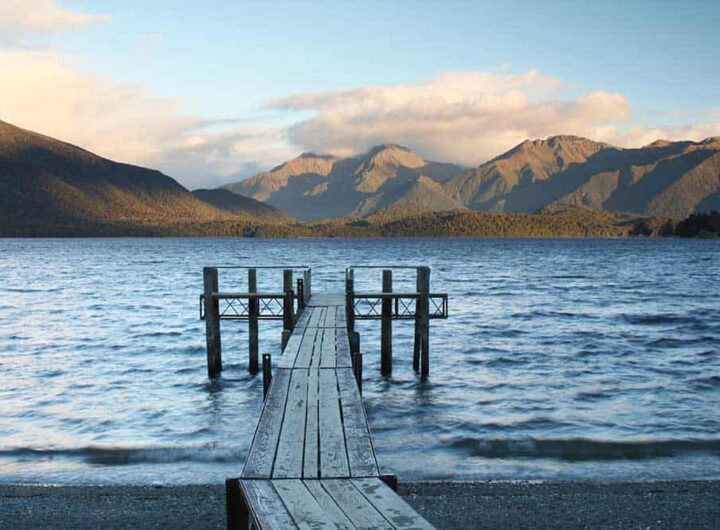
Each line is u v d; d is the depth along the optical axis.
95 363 23.06
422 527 5.48
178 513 9.58
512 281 62.53
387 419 15.52
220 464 12.26
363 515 5.75
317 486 6.49
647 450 12.94
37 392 18.58
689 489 10.54
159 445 13.47
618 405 16.77
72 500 10.13
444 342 27.31
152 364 22.88
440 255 129.38
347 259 110.62
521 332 29.94
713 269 83.50
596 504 9.90
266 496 6.22
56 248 184.62
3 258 118.62
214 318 20.81
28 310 39.12
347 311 20.72
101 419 15.64
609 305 41.25
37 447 13.32
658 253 139.50
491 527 9.12
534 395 17.98
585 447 13.14
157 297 46.97
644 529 9.05
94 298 46.34
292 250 161.62
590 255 129.75
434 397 17.86
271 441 7.84
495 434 14.18
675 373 20.91
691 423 14.97
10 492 10.50
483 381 19.91
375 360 23.94
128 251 157.62
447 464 12.12
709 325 32.19
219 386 19.48
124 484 10.98
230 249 171.38
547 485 10.74
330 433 8.14
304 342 15.13
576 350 25.27
